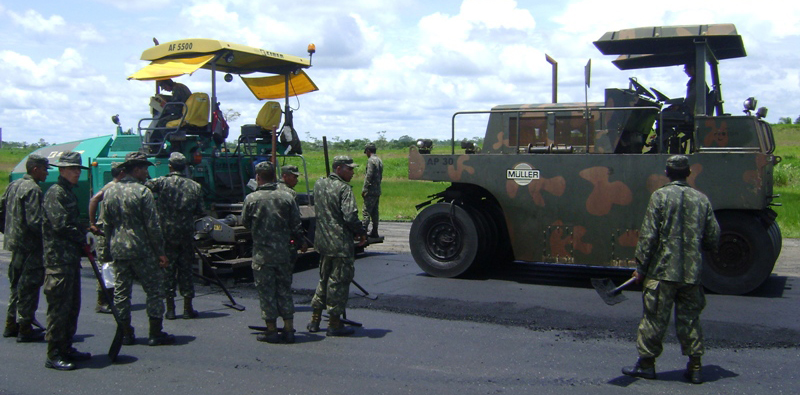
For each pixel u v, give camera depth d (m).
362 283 9.24
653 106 9.24
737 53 9.72
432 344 6.27
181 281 7.30
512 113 9.53
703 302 5.18
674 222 5.08
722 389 5.05
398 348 6.14
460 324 7.00
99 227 7.62
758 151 8.09
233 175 10.66
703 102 8.53
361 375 5.40
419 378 5.32
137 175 6.35
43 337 6.55
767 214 8.52
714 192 8.21
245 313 7.60
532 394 4.95
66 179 5.73
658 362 5.72
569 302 8.03
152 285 6.26
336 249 6.41
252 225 6.32
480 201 10.01
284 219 6.35
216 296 8.52
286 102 11.22
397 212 19.12
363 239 6.66
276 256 6.28
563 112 9.26
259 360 5.82
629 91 9.20
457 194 9.67
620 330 6.73
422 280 9.47
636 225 8.62
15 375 5.45
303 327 6.97
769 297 8.22
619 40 8.98
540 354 5.95
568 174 8.97
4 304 8.07
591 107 8.89
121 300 6.25
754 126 8.11
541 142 9.39
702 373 5.37
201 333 6.73
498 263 10.29
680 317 5.20
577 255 8.98
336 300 6.47
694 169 8.30
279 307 6.33
